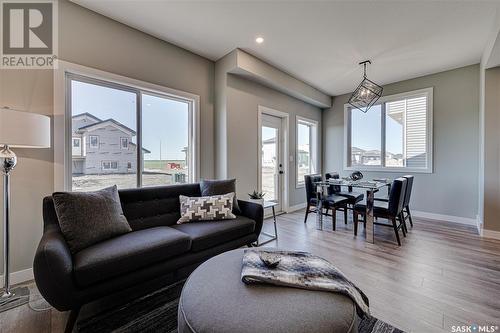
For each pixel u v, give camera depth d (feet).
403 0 7.42
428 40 9.83
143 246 5.63
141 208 7.63
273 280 3.91
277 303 3.43
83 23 7.69
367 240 9.82
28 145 5.36
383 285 6.42
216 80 11.76
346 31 9.21
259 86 13.23
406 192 10.61
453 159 12.93
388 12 8.03
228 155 11.55
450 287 6.29
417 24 8.70
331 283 3.90
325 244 9.53
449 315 5.18
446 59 11.66
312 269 4.35
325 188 12.05
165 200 8.28
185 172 10.95
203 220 8.04
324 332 3.00
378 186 10.50
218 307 3.38
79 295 4.58
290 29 9.11
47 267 4.24
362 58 11.60
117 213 6.53
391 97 15.10
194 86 10.96
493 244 9.45
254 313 3.23
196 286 3.97
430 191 13.71
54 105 7.11
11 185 6.49
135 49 8.95
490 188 10.30
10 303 5.59
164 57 9.86
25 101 6.73
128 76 8.74
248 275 4.00
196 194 9.13
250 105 12.66
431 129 13.60
